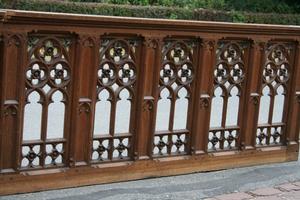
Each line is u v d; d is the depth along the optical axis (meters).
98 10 17.42
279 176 6.27
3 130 4.91
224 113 6.20
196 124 5.98
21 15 4.71
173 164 5.91
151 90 5.63
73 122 5.26
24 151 6.23
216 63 5.98
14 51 4.82
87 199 5.16
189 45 5.78
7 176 5.00
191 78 5.87
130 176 5.67
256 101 6.39
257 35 6.20
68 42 5.09
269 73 6.44
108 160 5.55
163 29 5.52
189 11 19.41
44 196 5.11
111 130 5.52
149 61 5.55
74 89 5.20
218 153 6.23
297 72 6.66
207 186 5.77
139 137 5.66
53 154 5.25
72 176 5.34
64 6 16.89
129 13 18.00
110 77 5.39
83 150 5.38
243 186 5.88
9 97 4.89
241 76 6.24
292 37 6.47
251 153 6.46
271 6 24.48
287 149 6.78
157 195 5.41
